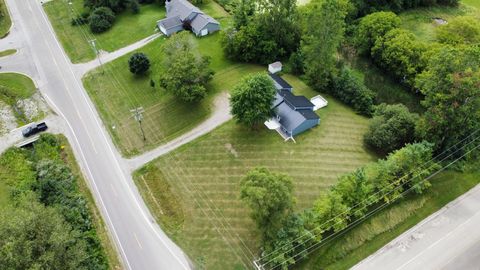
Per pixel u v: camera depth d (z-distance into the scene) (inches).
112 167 3100.4
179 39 3612.2
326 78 3666.3
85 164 3134.8
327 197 2496.3
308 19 3503.9
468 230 2554.1
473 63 2637.8
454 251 2450.8
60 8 5049.2
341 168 2979.8
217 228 2637.8
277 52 4040.4
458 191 2778.1
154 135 3353.8
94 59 4229.8
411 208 2677.2
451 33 3853.3
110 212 2783.0
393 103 3688.5
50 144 3267.7
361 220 2586.1
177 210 2760.8
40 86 3895.2
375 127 3110.2
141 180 2994.6
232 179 2952.8
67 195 2751.0
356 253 2471.7
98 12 4628.4
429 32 4404.5
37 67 4138.8
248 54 4020.7
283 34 4015.8
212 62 4089.6
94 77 3991.1
